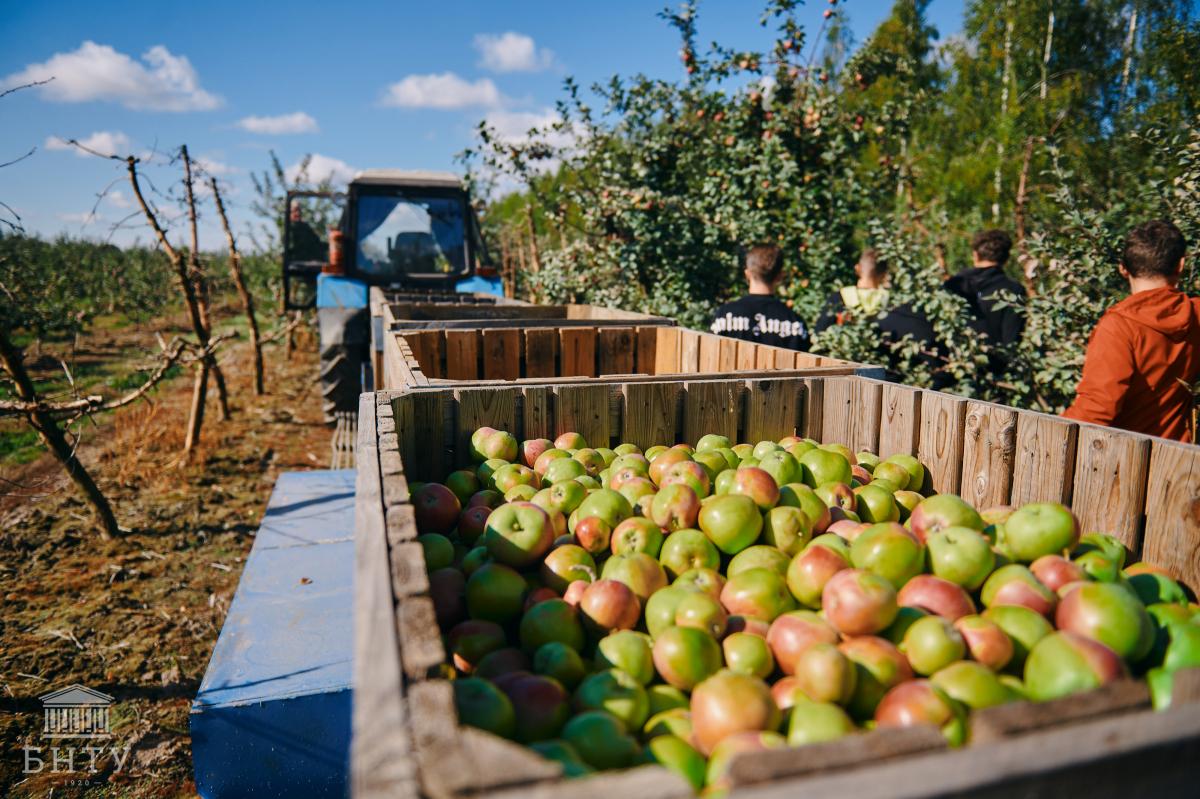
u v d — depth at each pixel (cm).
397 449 196
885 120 810
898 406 288
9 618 470
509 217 2136
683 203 823
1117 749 83
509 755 83
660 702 156
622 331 494
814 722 133
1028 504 219
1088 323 476
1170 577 199
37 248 2580
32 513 655
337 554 369
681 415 307
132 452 823
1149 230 327
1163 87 1152
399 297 858
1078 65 2275
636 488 243
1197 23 1120
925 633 155
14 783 329
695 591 183
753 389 313
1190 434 345
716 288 852
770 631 171
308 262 1066
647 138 867
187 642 450
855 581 165
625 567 195
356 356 949
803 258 780
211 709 246
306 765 256
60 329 1808
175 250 811
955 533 189
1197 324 319
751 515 211
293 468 814
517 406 288
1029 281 664
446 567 209
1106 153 1145
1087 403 320
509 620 195
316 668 268
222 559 573
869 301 529
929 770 79
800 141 788
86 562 558
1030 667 143
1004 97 2172
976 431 258
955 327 486
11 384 563
